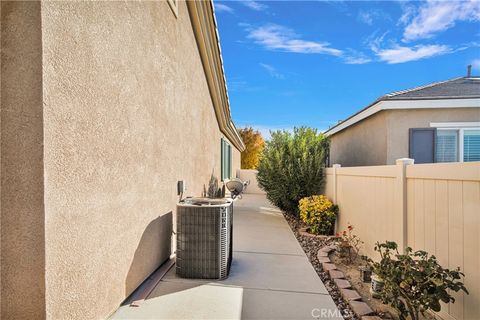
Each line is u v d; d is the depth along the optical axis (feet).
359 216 18.33
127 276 10.64
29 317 6.78
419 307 10.05
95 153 8.60
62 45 7.25
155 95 13.15
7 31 6.75
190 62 19.42
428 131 28.91
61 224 7.27
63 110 7.31
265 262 15.80
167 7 14.62
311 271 14.55
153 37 12.88
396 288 9.80
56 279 7.10
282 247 18.90
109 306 9.45
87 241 8.25
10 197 6.79
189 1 18.49
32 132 6.72
